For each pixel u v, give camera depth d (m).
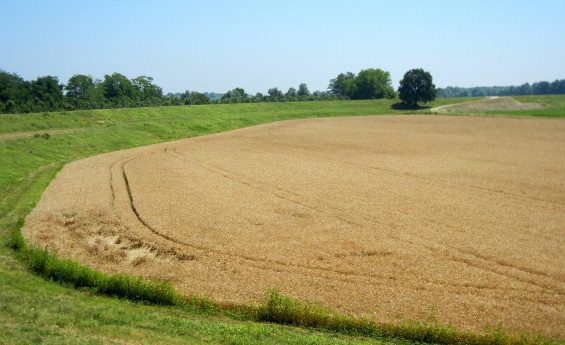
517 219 29.72
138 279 18.53
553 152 59.19
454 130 82.12
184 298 18.16
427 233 26.61
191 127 78.81
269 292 18.89
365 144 65.56
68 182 38.81
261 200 33.56
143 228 26.83
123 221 28.06
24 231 25.64
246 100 128.50
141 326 14.64
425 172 45.62
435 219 29.44
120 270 21.00
